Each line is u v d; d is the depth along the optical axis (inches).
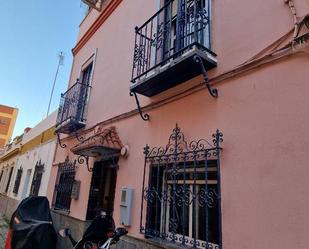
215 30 137.9
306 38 93.1
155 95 168.6
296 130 91.6
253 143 104.3
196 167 130.0
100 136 191.0
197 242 119.7
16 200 475.2
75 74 335.6
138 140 174.9
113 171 216.4
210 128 124.9
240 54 121.0
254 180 99.9
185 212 133.7
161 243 129.0
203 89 134.8
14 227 205.0
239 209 101.7
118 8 260.5
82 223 210.1
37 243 185.8
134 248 146.8
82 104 268.2
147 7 207.6
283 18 106.8
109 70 245.0
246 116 110.1
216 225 116.0
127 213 159.6
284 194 89.6
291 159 90.6
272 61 105.6
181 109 145.8
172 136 146.0
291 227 85.0
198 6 144.0
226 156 113.1
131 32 223.3
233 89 119.2
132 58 210.1
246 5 125.0
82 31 353.7
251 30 119.0
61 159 304.5
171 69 134.0
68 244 225.3
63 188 273.4
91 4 295.1
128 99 199.9
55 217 269.0
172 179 142.0
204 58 126.3
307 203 83.0
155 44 169.6
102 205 212.2
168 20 177.8
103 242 130.1
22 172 493.7
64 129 281.1
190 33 143.2
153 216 145.1
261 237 92.1
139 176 163.6
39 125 463.8
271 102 102.2
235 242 99.5
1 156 791.1
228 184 108.6
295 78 96.5
